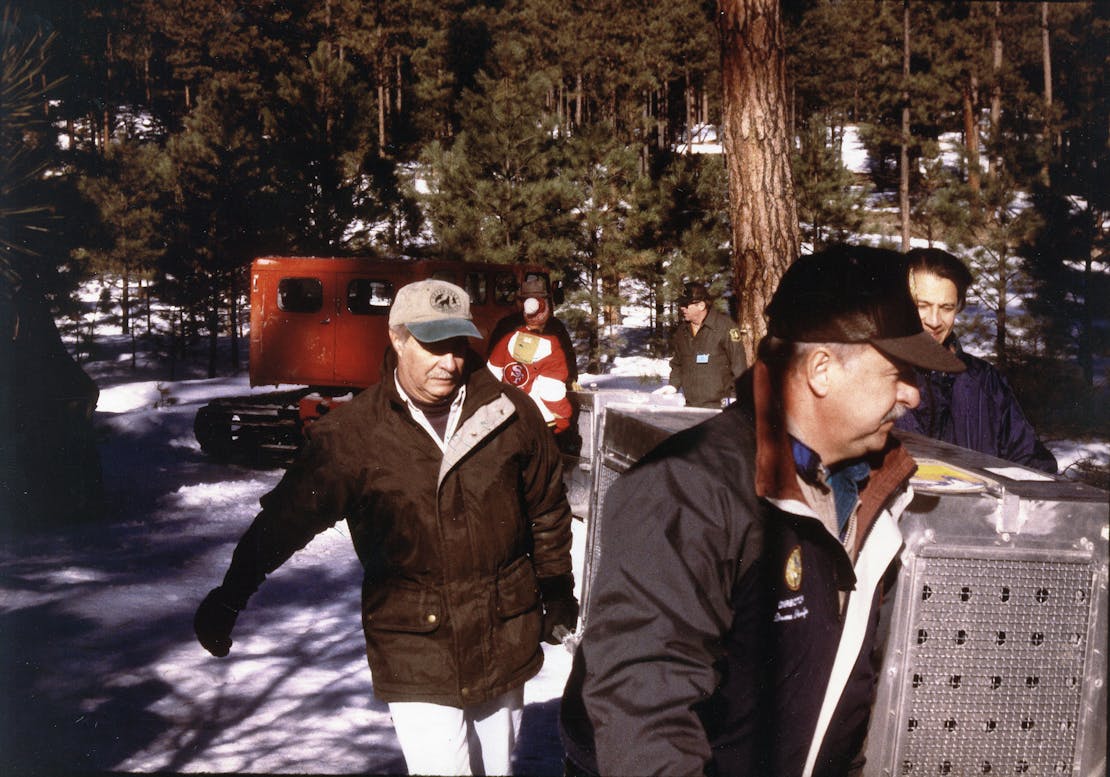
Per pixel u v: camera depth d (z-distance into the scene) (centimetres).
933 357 147
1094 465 1109
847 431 152
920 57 4272
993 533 165
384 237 2788
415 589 258
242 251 3056
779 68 583
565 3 5128
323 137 2778
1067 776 170
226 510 888
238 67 5794
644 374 2298
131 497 916
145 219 3095
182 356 3516
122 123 5159
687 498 146
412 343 255
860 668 161
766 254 583
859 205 2444
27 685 445
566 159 2500
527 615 267
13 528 770
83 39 794
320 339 1198
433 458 258
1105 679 168
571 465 668
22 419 779
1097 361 1809
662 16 4744
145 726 405
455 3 5847
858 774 171
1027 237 1717
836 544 153
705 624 144
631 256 2425
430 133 4988
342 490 258
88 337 2664
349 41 5316
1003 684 167
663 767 139
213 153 3020
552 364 675
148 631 534
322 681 469
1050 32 2856
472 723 268
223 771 358
